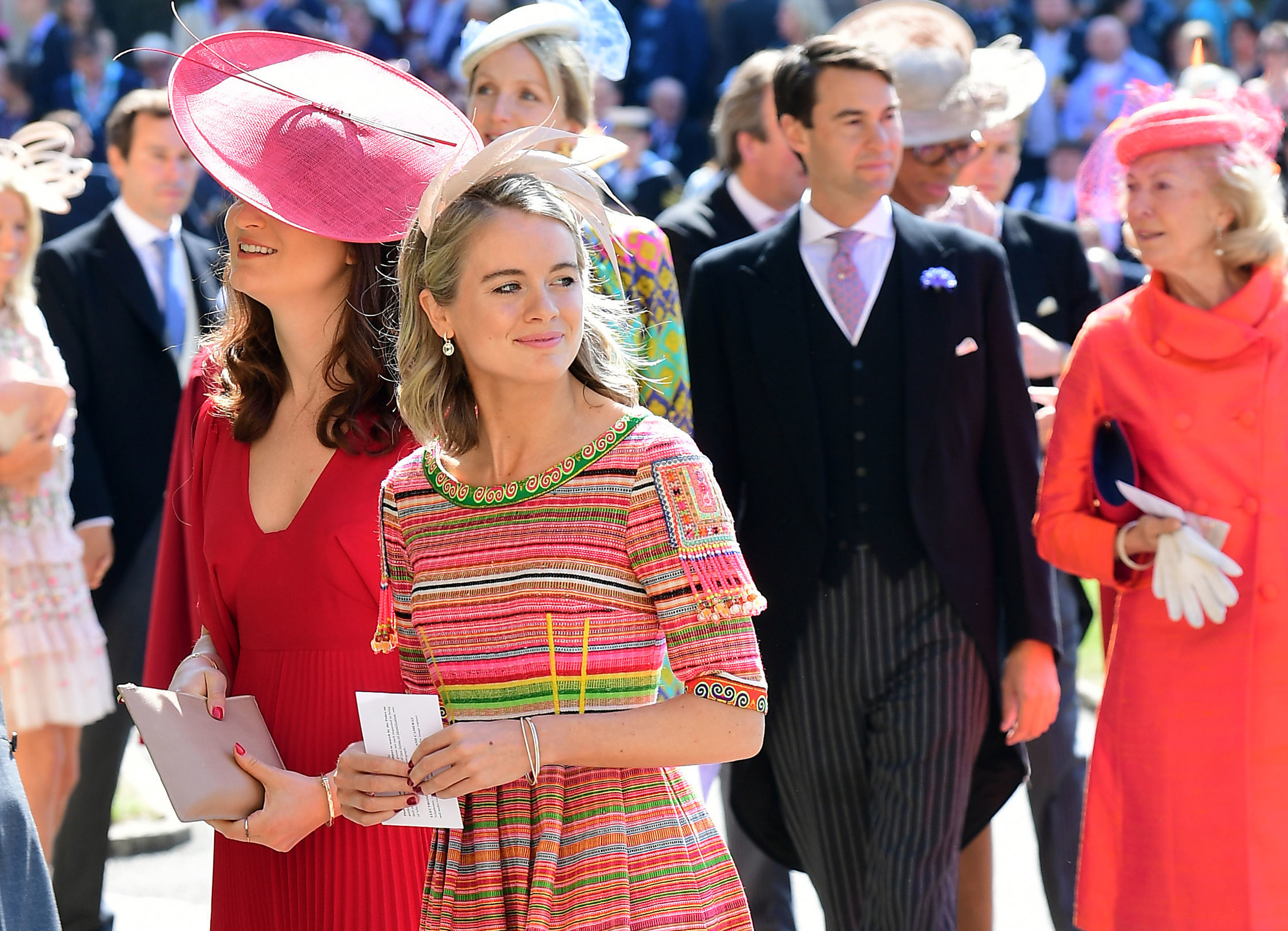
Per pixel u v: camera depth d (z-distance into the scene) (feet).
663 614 31.50
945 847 49.65
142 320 69.15
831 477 51.16
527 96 53.62
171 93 38.68
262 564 38.99
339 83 39.68
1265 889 44.01
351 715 38.42
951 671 50.26
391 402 38.99
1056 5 171.53
